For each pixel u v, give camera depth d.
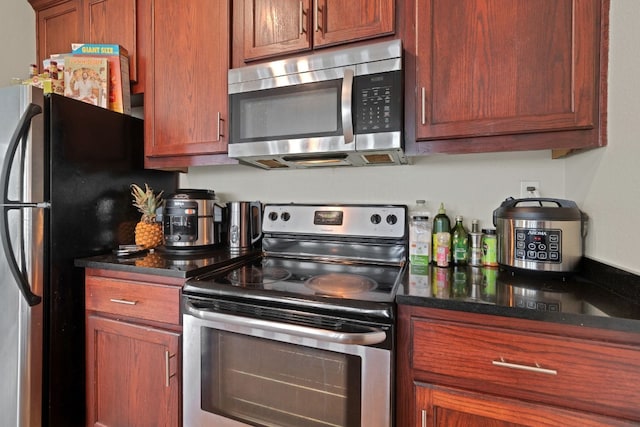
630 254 0.80
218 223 1.60
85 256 1.36
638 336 0.67
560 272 1.00
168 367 1.10
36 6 1.81
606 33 0.89
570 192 1.17
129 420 1.18
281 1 1.27
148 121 1.52
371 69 1.10
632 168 0.79
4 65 1.82
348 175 1.55
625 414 0.67
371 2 1.15
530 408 0.74
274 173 1.70
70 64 1.47
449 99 1.05
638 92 0.77
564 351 0.72
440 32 1.06
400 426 0.85
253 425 0.97
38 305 1.20
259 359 0.97
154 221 1.56
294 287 1.01
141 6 1.55
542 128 0.96
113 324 1.21
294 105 1.21
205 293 1.03
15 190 1.18
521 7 0.97
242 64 1.34
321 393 0.90
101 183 1.44
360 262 1.41
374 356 0.84
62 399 1.24
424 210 1.41
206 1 1.39
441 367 0.82
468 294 0.86
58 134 1.26
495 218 1.21
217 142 1.38
